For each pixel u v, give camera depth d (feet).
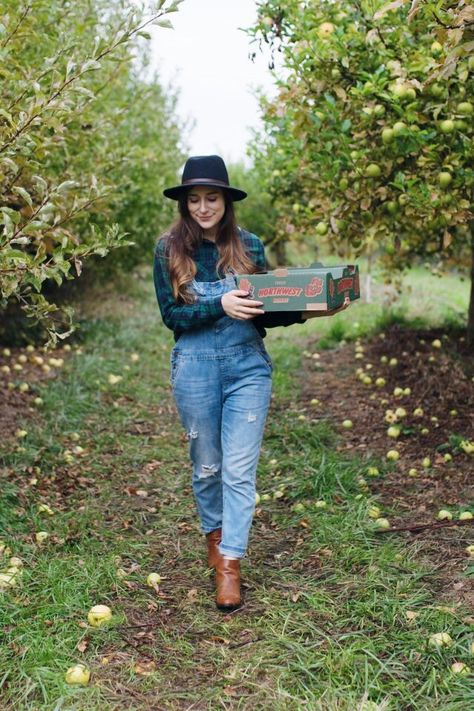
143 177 36.11
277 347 31.55
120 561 12.50
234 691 8.89
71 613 10.58
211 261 11.13
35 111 11.26
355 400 22.61
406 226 22.84
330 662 9.16
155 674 9.21
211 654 9.71
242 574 11.93
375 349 28.32
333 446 18.70
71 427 20.36
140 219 37.29
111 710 8.44
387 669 9.06
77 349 30.89
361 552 12.34
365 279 46.42
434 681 8.75
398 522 13.88
